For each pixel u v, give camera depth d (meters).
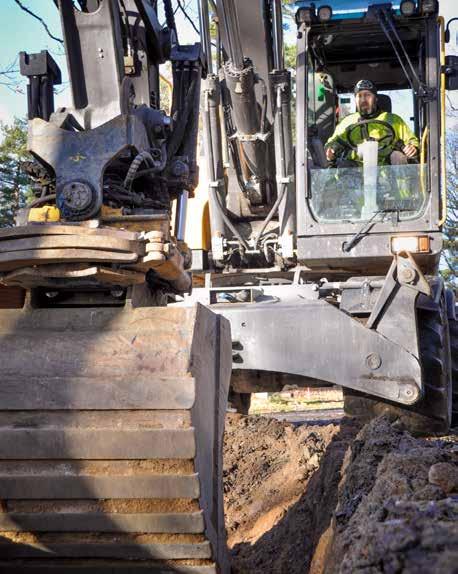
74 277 3.96
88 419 3.69
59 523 3.66
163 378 3.67
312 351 6.54
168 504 3.63
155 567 3.68
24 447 3.66
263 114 7.86
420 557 2.66
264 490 6.62
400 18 7.54
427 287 6.45
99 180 4.30
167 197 5.11
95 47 4.54
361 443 4.85
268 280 8.36
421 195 7.44
